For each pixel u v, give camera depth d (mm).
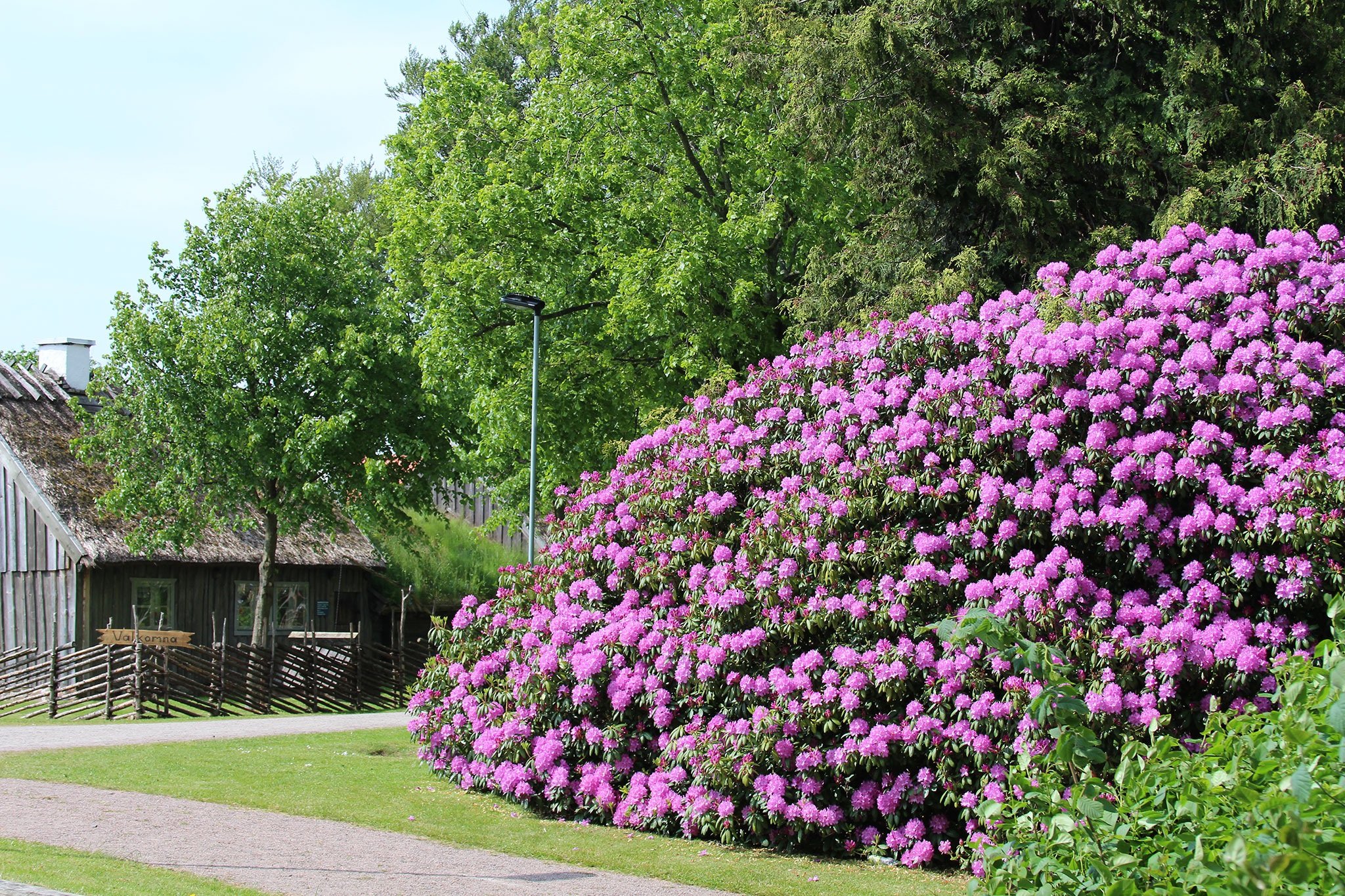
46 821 9195
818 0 17812
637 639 10156
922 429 9430
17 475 25812
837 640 9172
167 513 24531
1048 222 15820
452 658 12234
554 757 10227
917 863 8273
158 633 22578
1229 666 7711
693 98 20469
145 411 24109
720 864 8352
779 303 19766
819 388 10688
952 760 8258
